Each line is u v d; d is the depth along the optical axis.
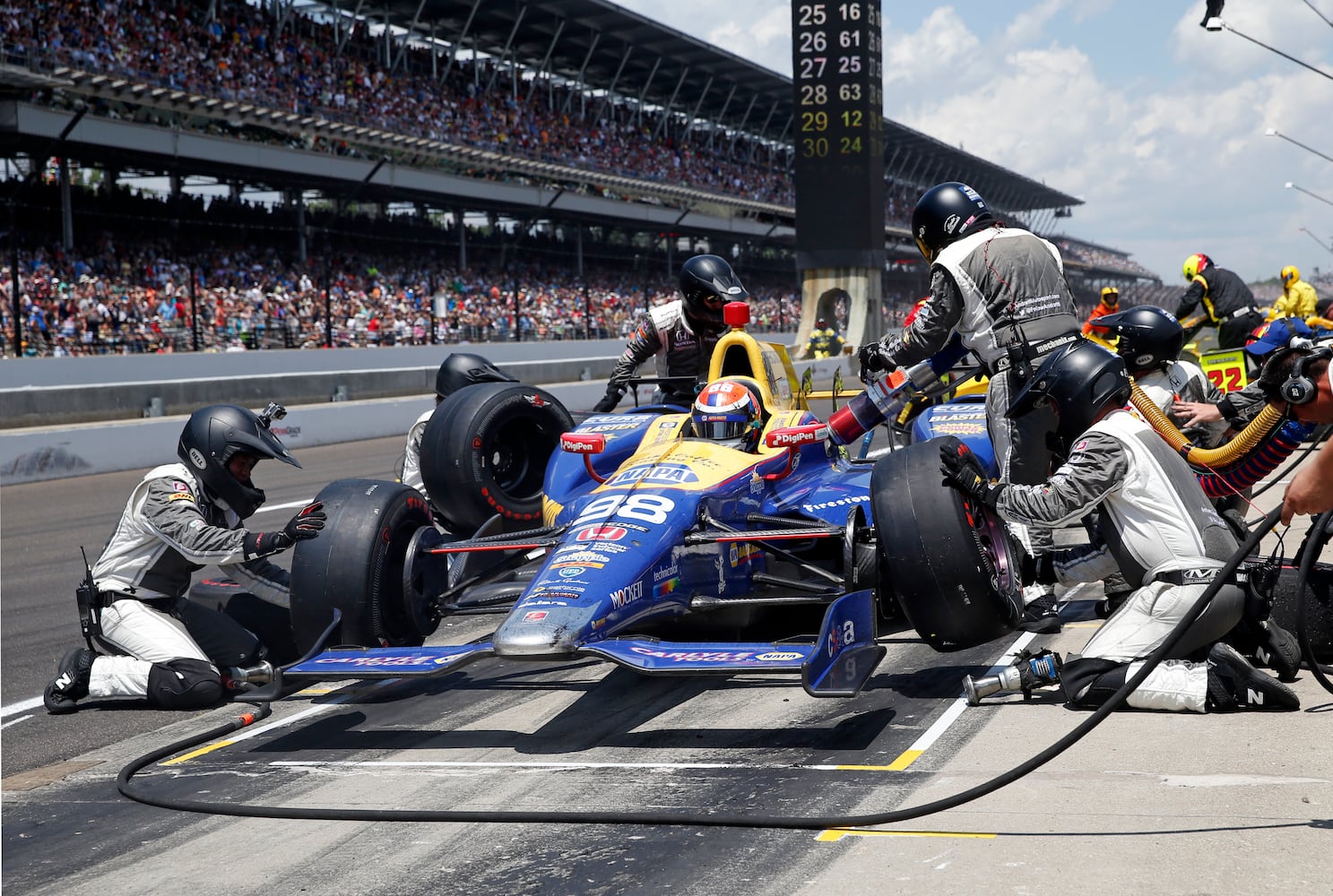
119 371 20.64
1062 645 5.36
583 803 3.71
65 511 12.47
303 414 18.23
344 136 29.69
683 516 4.91
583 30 39.50
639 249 47.03
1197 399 5.93
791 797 3.61
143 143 25.19
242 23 29.69
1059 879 2.88
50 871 3.44
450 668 4.04
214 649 5.47
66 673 5.22
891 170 57.69
